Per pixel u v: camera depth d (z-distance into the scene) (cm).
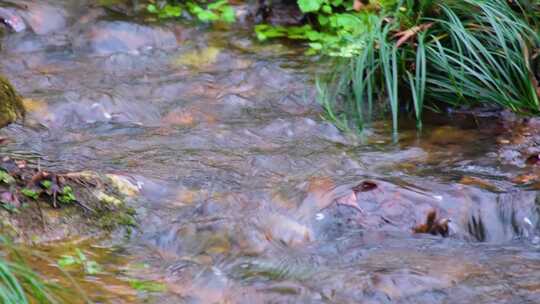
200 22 1005
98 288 500
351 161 702
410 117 805
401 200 605
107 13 991
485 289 517
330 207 602
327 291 514
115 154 697
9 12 948
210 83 866
